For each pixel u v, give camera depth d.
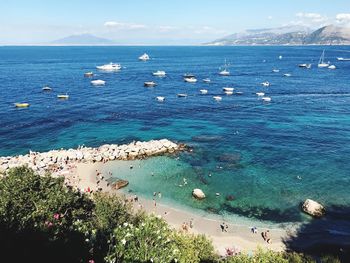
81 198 23.77
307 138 71.69
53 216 18.41
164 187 49.41
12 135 73.25
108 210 22.94
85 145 67.50
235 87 139.25
